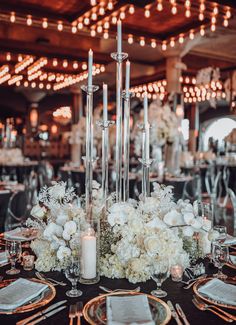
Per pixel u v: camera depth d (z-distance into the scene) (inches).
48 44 347.6
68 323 52.4
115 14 234.8
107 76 483.5
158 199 78.5
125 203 74.0
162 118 244.4
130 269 66.4
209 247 75.7
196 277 70.2
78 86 520.4
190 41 318.3
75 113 526.3
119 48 78.1
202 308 56.8
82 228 67.1
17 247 72.3
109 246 71.2
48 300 58.9
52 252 71.9
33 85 496.1
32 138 684.1
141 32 286.2
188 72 441.1
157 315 53.9
